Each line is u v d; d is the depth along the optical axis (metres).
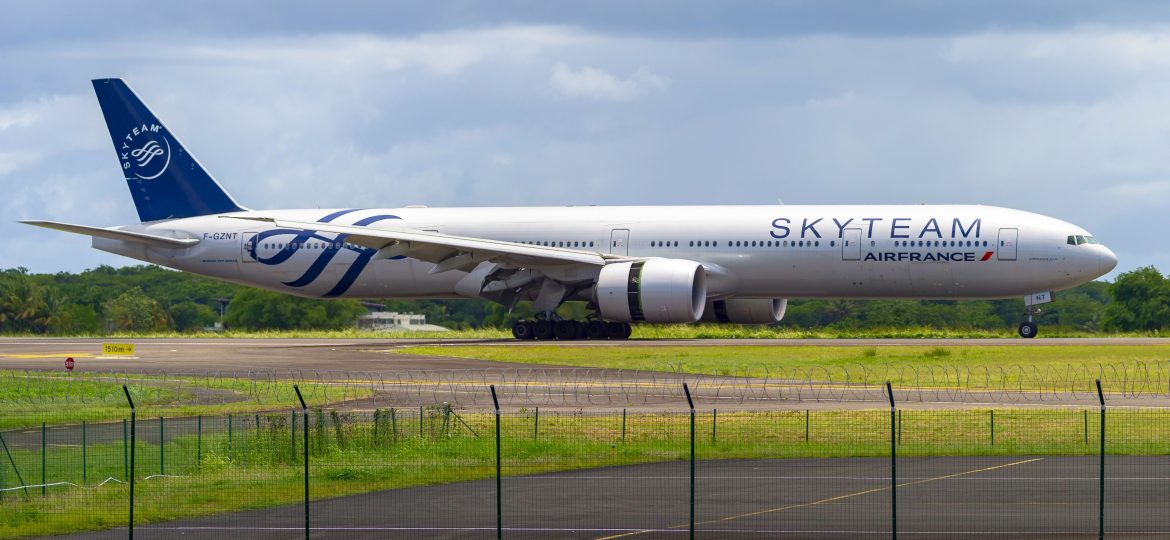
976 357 153.75
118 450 101.00
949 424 109.12
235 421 112.44
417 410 116.06
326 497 83.81
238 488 86.62
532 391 133.25
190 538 73.31
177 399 132.50
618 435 106.38
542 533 73.69
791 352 163.38
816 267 189.38
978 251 183.38
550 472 91.38
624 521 76.31
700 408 118.19
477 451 99.25
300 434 101.31
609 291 185.62
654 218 198.75
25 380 150.88
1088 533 71.75
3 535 74.56
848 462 94.12
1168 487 83.69
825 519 75.88
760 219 193.38
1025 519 75.19
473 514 78.50
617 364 157.75
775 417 112.62
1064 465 91.69
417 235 191.88
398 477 89.81
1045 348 159.00
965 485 85.06
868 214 189.75
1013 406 117.94
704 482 87.19
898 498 81.31
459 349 181.00
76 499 83.56
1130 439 102.38
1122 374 140.25
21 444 105.12
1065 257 181.38
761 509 78.69
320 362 168.88
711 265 193.25
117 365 168.88
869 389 131.88
